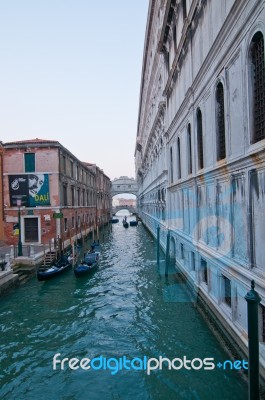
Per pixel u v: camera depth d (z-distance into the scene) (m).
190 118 11.50
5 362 8.58
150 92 28.78
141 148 48.34
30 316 11.80
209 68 8.81
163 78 19.06
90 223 40.34
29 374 7.96
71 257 20.19
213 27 8.38
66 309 12.46
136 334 9.77
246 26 6.14
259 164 5.79
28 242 23.55
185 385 6.92
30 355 8.91
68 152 26.84
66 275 17.58
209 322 9.38
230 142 7.25
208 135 9.20
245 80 6.25
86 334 10.11
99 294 14.23
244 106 6.33
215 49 8.02
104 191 58.09
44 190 23.61
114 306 12.55
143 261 21.81
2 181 23.73
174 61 13.78
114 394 6.95
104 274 17.98
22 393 7.21
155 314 11.19
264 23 5.32
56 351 9.09
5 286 14.01
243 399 6.28
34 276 17.25
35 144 23.53
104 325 10.69
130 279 16.67
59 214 22.98
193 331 9.45
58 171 23.70
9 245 23.47
